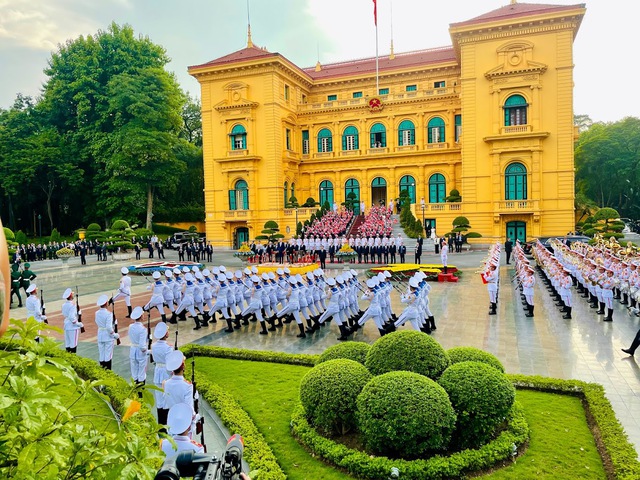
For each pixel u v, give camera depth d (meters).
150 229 59.03
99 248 44.94
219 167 54.41
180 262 39.12
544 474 7.01
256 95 52.59
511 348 13.91
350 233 45.09
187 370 11.93
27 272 22.84
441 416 7.07
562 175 43.72
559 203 43.94
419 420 6.98
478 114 45.84
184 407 6.39
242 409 9.48
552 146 43.84
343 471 7.28
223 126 53.69
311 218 47.81
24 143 59.62
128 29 62.03
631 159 64.50
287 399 10.06
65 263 41.06
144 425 4.40
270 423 8.96
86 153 60.06
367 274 28.42
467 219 44.38
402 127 55.94
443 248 29.12
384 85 58.16
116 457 3.61
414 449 7.16
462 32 45.25
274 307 17.00
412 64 56.22
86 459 3.67
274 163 52.44
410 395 7.18
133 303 22.47
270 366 12.46
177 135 72.00
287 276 18.89
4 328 2.11
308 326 16.58
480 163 46.09
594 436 8.14
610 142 65.06
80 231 54.75
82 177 60.84
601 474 6.98
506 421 8.48
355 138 57.75
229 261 41.75
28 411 3.33
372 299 15.11
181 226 68.88
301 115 58.69
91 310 20.98
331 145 58.56
